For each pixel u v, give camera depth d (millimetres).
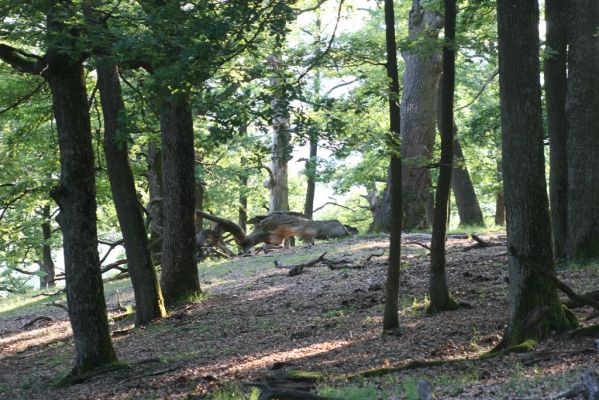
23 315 26766
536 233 11195
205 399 11273
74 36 12938
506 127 11219
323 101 12406
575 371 9250
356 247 27766
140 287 19484
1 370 17234
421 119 31062
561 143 18734
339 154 12812
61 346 19359
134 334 18375
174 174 20531
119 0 13242
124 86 24078
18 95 19812
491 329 13234
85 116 13961
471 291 16625
